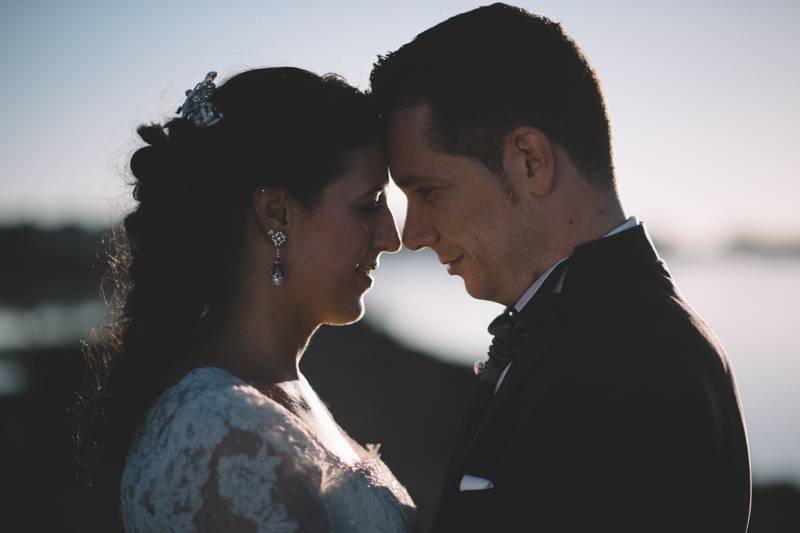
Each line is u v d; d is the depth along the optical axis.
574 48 2.24
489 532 1.95
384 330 24.31
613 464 1.86
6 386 13.39
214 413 1.80
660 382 1.86
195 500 1.75
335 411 15.58
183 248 2.09
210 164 2.07
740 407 2.09
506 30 2.21
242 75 2.13
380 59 2.35
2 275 32.03
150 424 1.87
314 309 2.19
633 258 2.12
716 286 51.75
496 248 2.25
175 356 2.08
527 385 2.02
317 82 2.14
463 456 2.11
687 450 1.84
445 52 2.22
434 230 2.35
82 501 8.05
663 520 1.83
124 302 2.30
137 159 2.15
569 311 2.04
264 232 2.10
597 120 2.21
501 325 2.28
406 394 16.98
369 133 2.20
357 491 1.97
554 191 2.18
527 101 2.15
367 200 2.19
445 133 2.21
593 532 1.87
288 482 1.80
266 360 2.11
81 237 35.81
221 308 2.12
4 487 8.52
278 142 2.05
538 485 1.93
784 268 74.62
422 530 2.22
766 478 10.89
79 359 14.88
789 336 26.00
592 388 1.90
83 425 2.23
